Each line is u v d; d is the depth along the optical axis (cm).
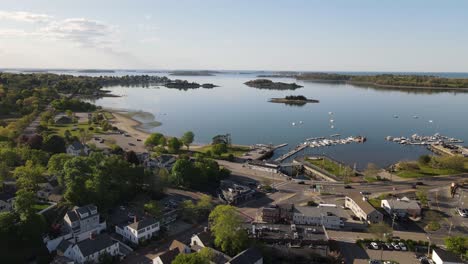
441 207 14825
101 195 12950
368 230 12694
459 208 14575
